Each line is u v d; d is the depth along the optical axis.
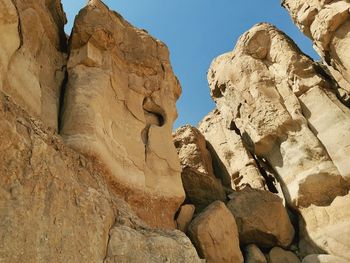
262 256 10.80
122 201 7.83
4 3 7.17
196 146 17.62
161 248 6.59
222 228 9.92
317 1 14.66
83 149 7.83
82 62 9.70
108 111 9.28
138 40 11.80
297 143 13.17
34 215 5.19
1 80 6.76
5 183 5.09
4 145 5.29
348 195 11.62
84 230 5.81
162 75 11.76
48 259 5.02
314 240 11.28
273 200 11.75
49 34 9.81
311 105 13.83
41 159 5.81
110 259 5.95
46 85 8.92
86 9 10.52
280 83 14.88
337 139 12.64
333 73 14.80
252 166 17.80
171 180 9.75
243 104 15.13
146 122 10.66
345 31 13.48
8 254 4.61
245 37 16.72
